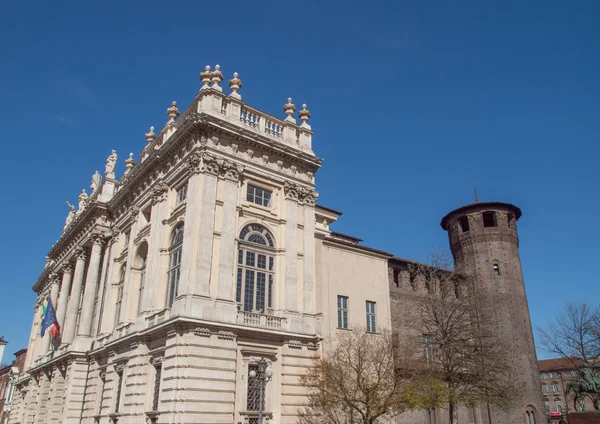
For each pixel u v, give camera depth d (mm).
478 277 45406
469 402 31250
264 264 28922
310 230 31312
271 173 30531
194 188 27359
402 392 26031
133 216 35219
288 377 26875
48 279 55969
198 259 25672
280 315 28203
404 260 39344
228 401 24109
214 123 28234
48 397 43031
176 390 23016
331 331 30516
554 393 87938
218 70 30656
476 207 47906
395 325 36750
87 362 37281
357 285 33250
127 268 34094
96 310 39375
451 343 32750
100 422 30578
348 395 25141
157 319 27156
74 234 46469
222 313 25406
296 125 33062
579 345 43875
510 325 43500
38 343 56812
